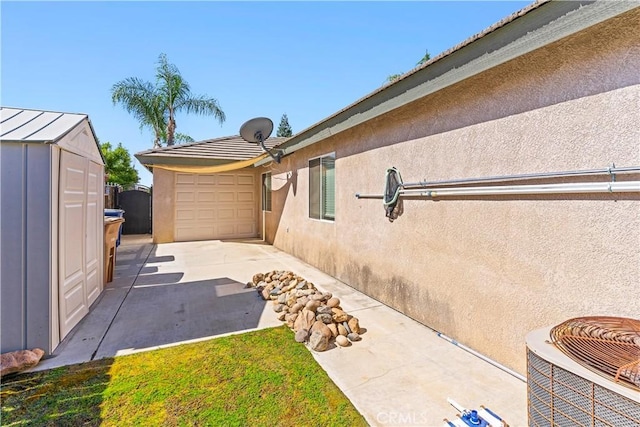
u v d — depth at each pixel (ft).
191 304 18.51
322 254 25.99
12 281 11.95
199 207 44.47
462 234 12.92
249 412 9.12
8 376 10.91
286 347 13.10
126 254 34.14
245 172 46.88
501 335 11.33
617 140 8.15
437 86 12.75
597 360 5.35
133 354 12.55
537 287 10.16
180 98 62.34
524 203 10.55
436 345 13.14
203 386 10.38
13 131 12.80
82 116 16.17
